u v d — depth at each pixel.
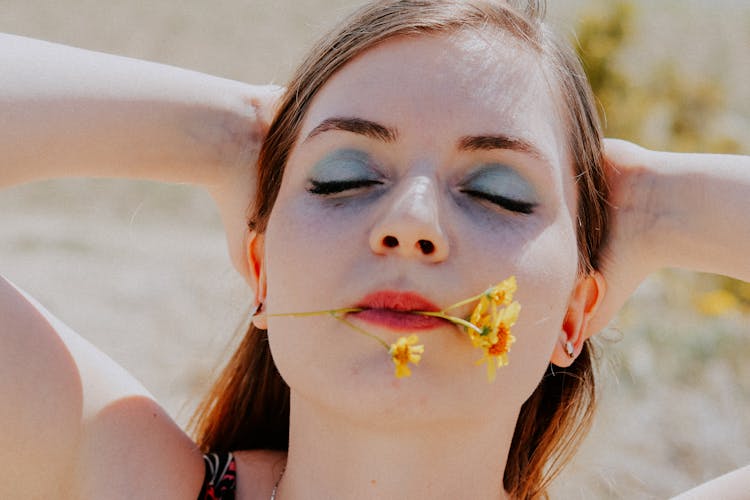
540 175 0.51
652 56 2.89
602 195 0.57
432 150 0.50
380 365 0.47
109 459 0.52
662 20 4.69
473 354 0.48
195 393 0.67
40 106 0.51
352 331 0.48
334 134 0.51
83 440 0.51
